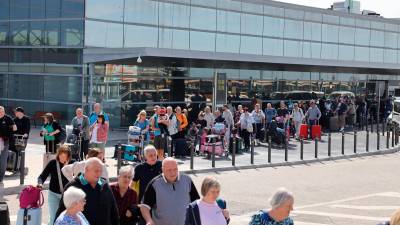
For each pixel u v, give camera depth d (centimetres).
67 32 3416
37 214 1052
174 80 3753
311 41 5041
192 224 827
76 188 809
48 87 3509
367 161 2877
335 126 4256
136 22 3597
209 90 3969
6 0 3678
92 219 863
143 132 2334
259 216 730
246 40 4406
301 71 4841
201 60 3462
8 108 3675
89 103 3344
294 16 4847
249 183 2092
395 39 6075
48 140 2022
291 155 2900
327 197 1900
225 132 2770
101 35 3419
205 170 2312
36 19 3550
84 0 3341
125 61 3378
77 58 3381
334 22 5278
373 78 5753
